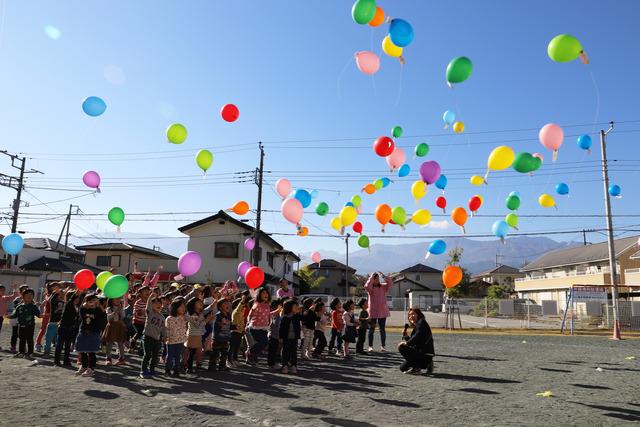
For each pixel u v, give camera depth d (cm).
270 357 888
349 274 6166
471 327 2370
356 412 545
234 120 995
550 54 708
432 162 952
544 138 854
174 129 974
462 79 771
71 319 856
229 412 530
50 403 555
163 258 3803
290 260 4444
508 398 640
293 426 479
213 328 830
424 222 1127
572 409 578
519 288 4866
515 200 1114
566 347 1425
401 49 824
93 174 1050
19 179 2916
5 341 1244
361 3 734
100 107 901
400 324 2502
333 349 1234
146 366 737
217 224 3092
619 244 3794
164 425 470
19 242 1016
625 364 1020
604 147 2059
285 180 1091
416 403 600
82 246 3572
